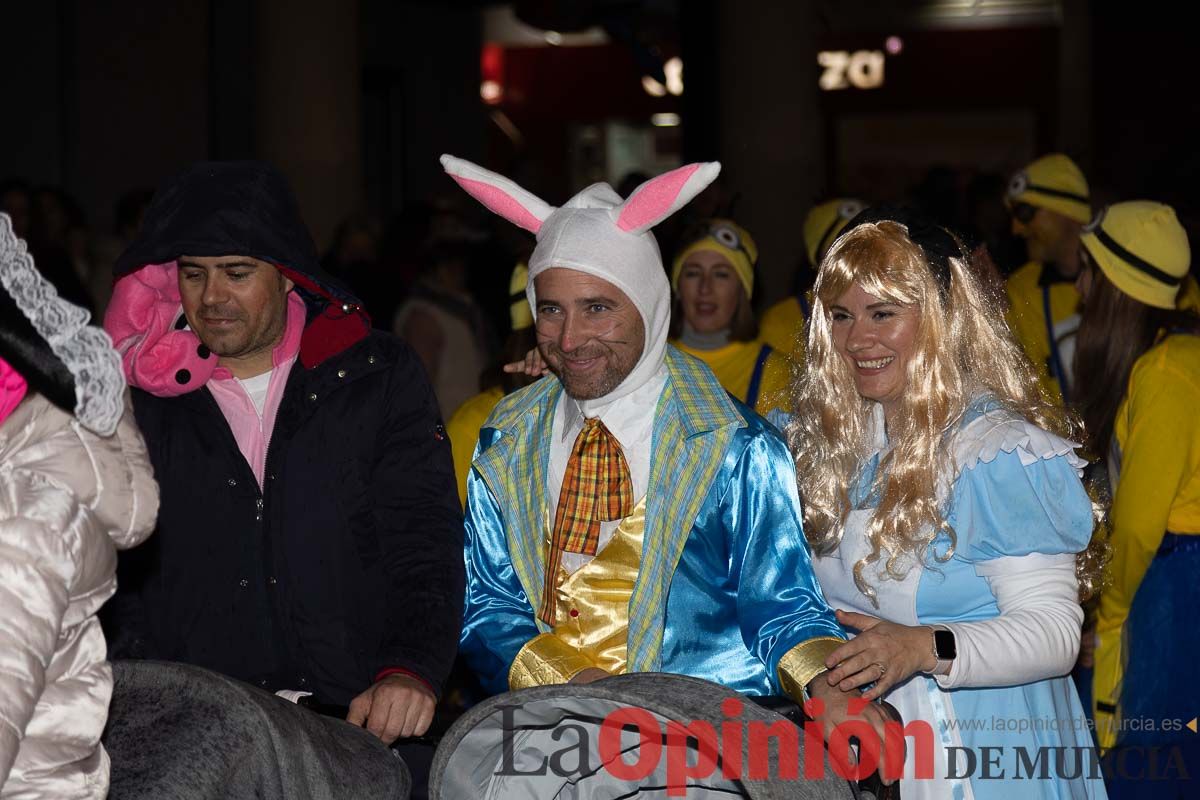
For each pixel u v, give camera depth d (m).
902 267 2.44
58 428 1.77
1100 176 15.38
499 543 2.69
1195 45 15.08
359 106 9.60
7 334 1.68
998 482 2.40
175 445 2.68
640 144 20.11
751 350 4.36
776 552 2.49
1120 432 3.64
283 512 2.67
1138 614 3.56
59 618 1.66
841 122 17.45
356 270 7.56
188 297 2.61
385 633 2.64
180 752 1.97
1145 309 3.67
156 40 11.00
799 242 9.55
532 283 2.56
